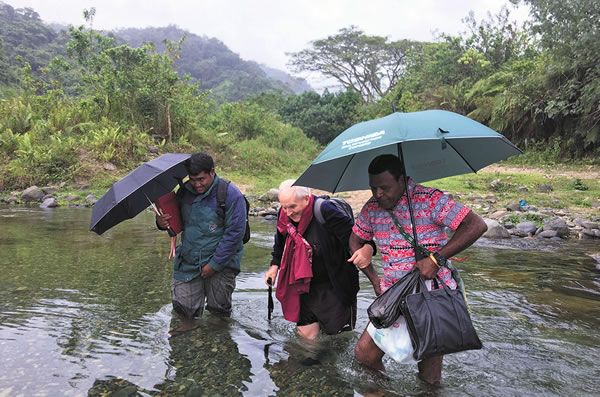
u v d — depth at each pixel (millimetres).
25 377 3133
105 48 20125
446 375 3275
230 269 4273
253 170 19281
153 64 20125
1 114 18516
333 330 3844
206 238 4078
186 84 22109
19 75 40094
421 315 2639
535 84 20766
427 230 2838
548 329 4145
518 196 12422
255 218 11109
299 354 3602
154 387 3057
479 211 10656
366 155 3275
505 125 22141
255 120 24891
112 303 4664
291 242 3797
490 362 3488
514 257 6980
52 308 4480
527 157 21078
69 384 3057
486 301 4914
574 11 17453
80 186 15008
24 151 15664
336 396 2984
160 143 19391
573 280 5727
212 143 20609
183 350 3635
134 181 3770
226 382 3146
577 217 9828
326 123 36500
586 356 3598
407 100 30812
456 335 2629
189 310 4211
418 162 3236
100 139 16984
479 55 28188
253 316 4410
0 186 14812
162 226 4113
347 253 3758
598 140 19141
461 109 26594
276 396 2979
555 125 21047
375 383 3150
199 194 4035
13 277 5516
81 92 21875
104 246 7426
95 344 3695
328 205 3705
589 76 18062
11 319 4168
